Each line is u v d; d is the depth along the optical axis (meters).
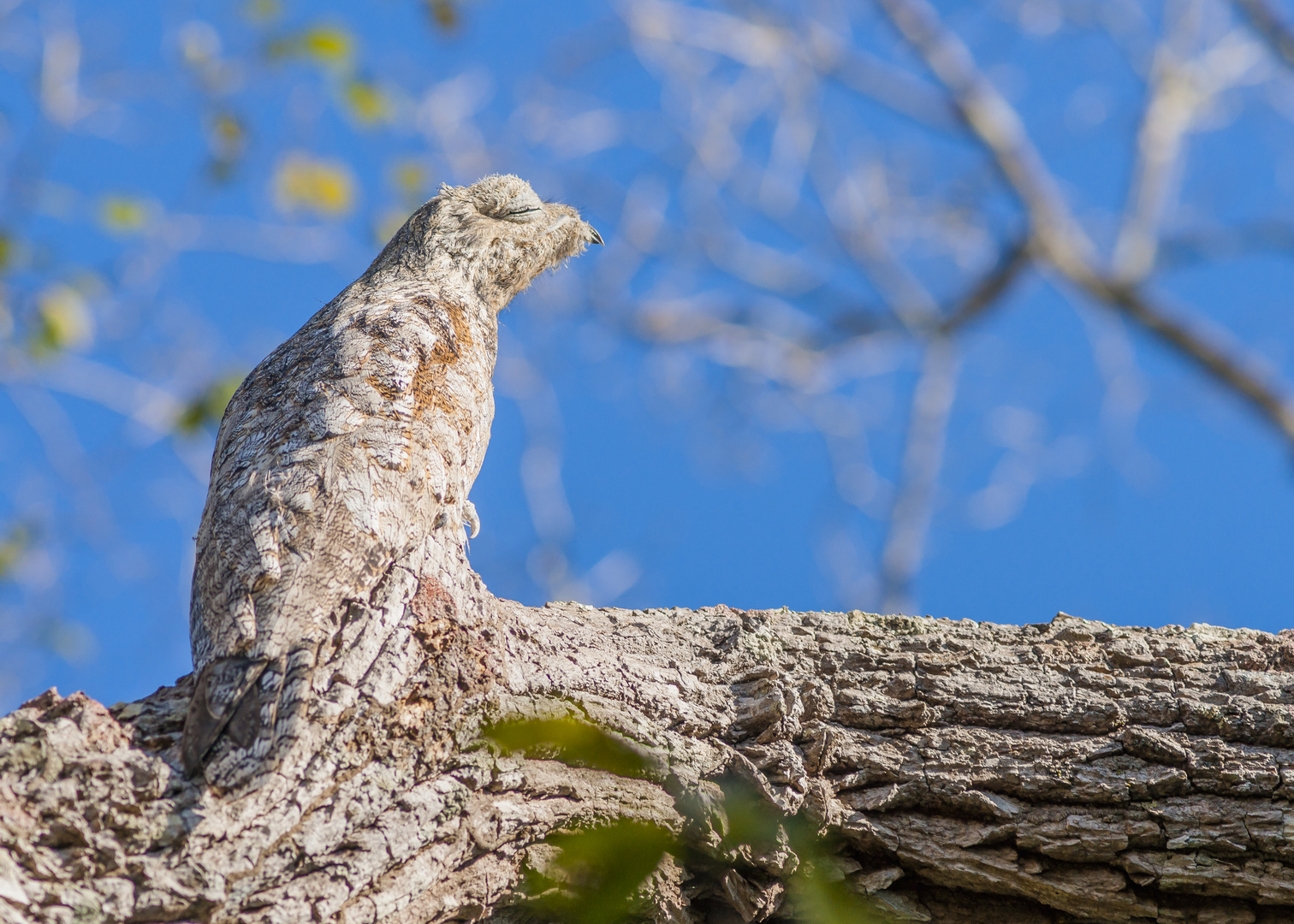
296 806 4.75
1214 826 5.88
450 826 5.20
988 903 6.19
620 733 5.70
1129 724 6.22
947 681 6.40
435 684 5.39
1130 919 5.99
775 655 6.58
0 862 4.14
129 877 4.35
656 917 5.88
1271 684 6.30
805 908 6.07
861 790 6.11
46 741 4.46
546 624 6.57
